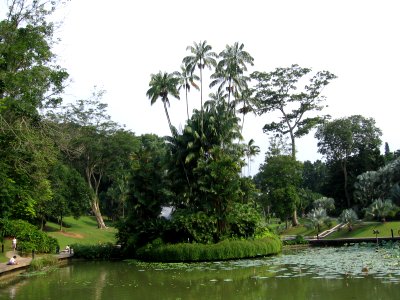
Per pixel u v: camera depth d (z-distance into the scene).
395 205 49.16
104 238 56.69
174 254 32.34
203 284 20.23
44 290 19.72
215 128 38.75
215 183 35.06
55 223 61.91
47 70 24.19
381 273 20.06
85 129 55.06
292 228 57.06
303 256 31.72
